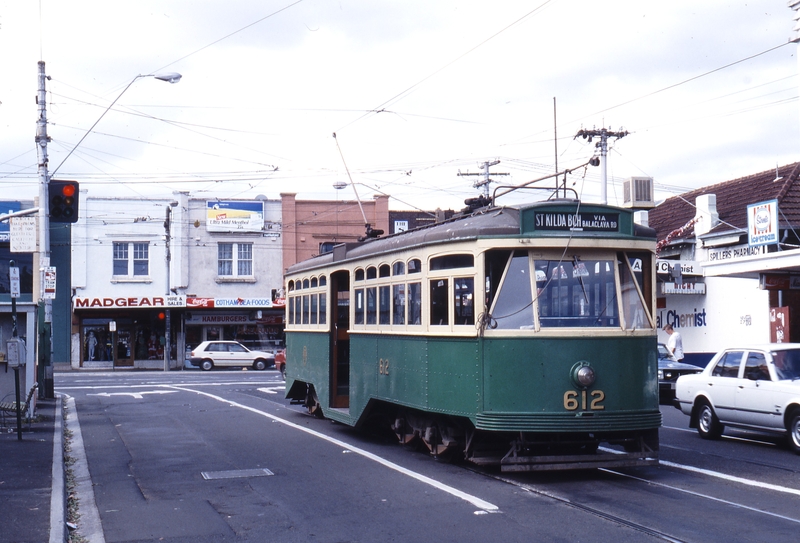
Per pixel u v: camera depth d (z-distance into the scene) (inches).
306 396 749.3
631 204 1202.0
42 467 471.2
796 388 506.3
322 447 555.2
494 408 399.9
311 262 706.2
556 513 337.7
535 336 398.6
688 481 408.2
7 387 709.9
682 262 1057.5
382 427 615.5
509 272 407.2
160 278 1801.2
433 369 450.0
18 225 974.4
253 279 1823.3
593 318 407.2
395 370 502.6
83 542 319.6
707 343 1096.8
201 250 1807.3
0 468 467.2
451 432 451.2
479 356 405.4
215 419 751.7
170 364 1812.3
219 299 1788.9
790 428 509.0
